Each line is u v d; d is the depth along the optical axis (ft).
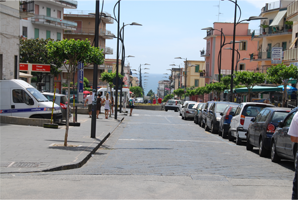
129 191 20.75
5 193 19.53
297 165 14.43
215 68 228.63
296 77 79.82
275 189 22.16
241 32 226.99
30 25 172.14
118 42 94.53
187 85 317.01
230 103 70.64
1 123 57.00
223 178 25.26
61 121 64.13
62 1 191.11
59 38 194.18
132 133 62.64
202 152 40.34
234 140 57.47
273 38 150.51
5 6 75.00
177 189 21.54
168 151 40.47
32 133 47.52
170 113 162.61
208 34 236.22
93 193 20.07
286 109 38.58
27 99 58.95
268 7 155.43
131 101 121.60
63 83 198.49
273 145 34.58
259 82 107.96
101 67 257.96
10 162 27.78
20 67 102.27
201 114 84.74
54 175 24.86
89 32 242.37
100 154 36.83
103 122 79.10
